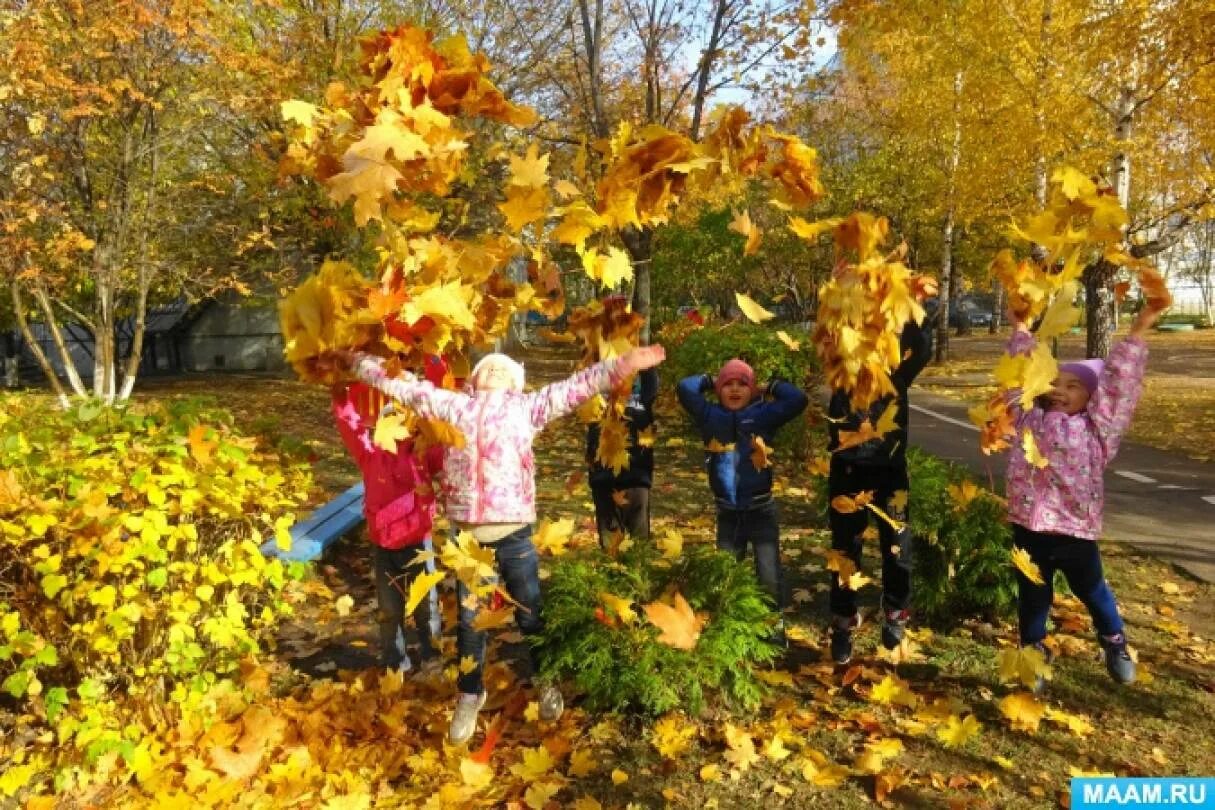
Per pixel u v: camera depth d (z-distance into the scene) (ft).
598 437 14.88
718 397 12.69
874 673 11.68
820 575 16.07
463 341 9.58
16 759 9.77
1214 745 10.06
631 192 7.88
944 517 13.61
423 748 10.03
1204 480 24.45
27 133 27.50
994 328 117.29
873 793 9.18
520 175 7.54
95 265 31.68
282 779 9.32
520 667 12.28
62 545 9.38
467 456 9.70
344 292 7.77
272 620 12.09
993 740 10.22
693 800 9.05
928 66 44.14
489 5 44.78
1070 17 34.32
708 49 30.45
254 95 33.88
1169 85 33.94
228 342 75.05
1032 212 39.68
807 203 8.75
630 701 10.52
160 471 10.33
